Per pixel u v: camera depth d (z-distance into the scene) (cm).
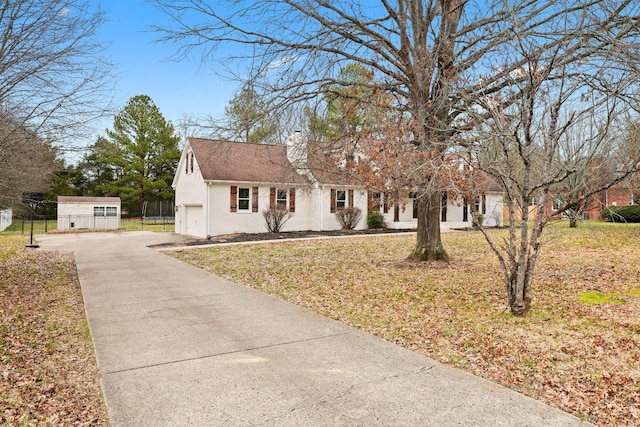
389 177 937
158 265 1234
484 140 630
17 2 747
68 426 338
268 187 2278
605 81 585
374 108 970
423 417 346
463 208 2777
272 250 1562
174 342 544
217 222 2133
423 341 544
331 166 1095
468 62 827
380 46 988
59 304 766
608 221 2564
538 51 602
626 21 686
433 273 1016
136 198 4147
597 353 484
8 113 806
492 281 910
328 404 370
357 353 501
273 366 460
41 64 793
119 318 663
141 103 4166
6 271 1126
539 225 626
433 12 966
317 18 969
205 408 364
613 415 349
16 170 889
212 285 936
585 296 758
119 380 425
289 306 743
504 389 399
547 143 593
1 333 586
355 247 1623
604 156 660
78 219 3050
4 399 385
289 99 1050
